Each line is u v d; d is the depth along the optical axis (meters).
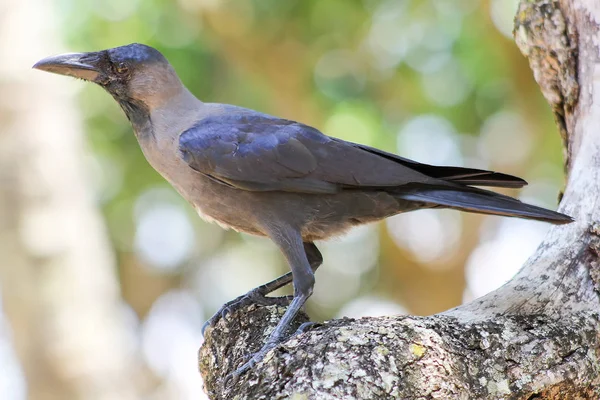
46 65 7.31
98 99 16.77
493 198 6.57
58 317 13.29
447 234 17.55
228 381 6.04
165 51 15.24
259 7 15.21
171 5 15.05
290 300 7.01
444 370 5.31
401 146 15.48
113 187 18.03
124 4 14.97
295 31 15.45
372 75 15.62
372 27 15.43
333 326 5.64
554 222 6.18
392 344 5.33
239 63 15.70
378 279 19.06
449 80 15.57
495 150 16.33
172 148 7.12
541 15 6.99
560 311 6.11
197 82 15.62
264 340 6.57
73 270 13.49
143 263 19.77
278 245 6.86
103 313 13.65
